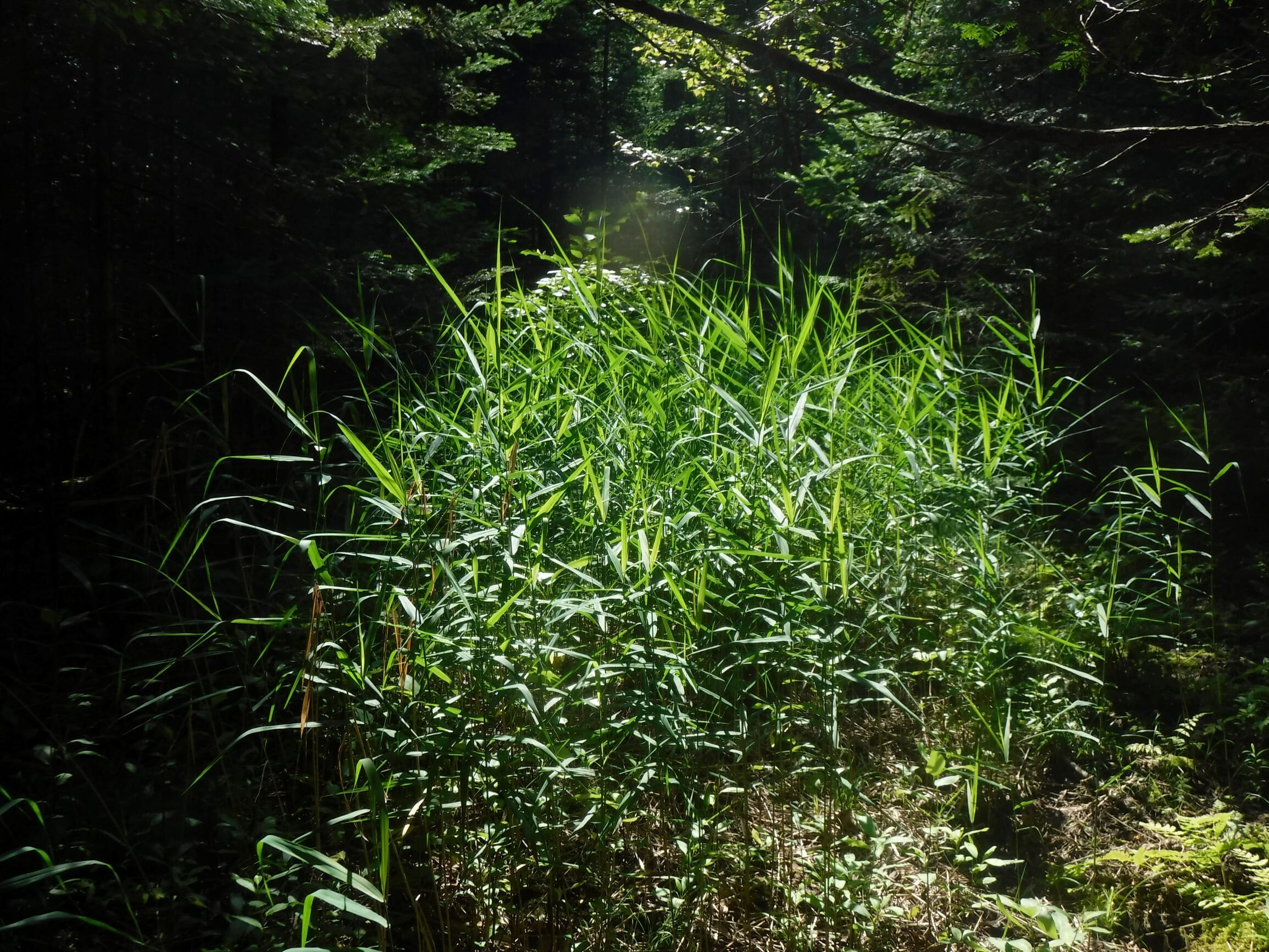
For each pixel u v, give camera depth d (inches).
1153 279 353.1
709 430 176.2
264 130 305.7
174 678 167.0
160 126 243.6
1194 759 163.8
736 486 150.4
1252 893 129.5
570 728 127.3
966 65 314.2
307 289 272.1
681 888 116.0
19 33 206.5
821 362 195.5
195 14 228.7
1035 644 168.9
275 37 243.8
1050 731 152.6
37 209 227.1
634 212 483.2
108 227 229.3
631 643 126.6
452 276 349.7
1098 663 185.8
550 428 166.7
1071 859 139.0
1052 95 366.3
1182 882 129.4
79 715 155.6
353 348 277.1
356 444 127.3
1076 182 330.0
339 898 85.0
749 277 222.2
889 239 379.2
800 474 164.6
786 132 338.3
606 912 116.1
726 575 143.2
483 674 117.9
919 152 356.2
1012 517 207.0
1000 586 171.5
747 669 153.6
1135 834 144.4
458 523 143.0
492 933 116.0
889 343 343.3
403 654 117.0
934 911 125.4
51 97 226.8
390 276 295.0
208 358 247.1
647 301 209.0
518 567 128.3
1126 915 127.8
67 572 197.0
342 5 277.6
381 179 297.4
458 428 152.9
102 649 178.2
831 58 319.0
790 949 115.8
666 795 121.6
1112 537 247.4
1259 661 195.9
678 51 337.7
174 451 213.6
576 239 275.3
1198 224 251.3
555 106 681.0
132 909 116.7
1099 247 330.0
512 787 115.0
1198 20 260.5
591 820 120.1
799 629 134.7
